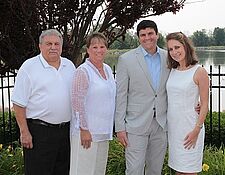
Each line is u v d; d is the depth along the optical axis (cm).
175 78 450
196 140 447
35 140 449
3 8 606
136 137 466
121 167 613
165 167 586
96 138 446
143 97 461
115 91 459
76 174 452
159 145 476
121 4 644
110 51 686
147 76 455
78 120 432
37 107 442
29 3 577
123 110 464
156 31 454
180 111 446
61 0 593
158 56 465
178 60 443
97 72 444
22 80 439
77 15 632
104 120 448
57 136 452
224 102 1136
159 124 463
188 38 444
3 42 645
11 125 784
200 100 443
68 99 449
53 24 605
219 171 570
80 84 431
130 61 458
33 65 442
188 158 451
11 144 740
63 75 450
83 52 720
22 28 634
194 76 439
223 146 711
